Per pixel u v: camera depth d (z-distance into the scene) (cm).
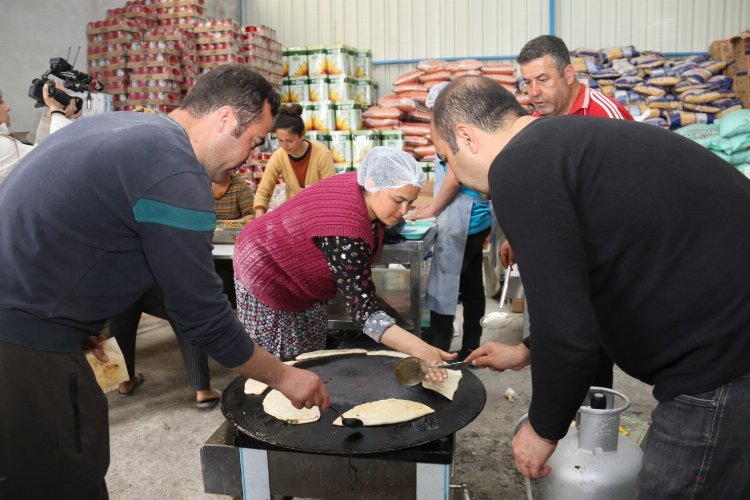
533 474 112
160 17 517
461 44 657
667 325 100
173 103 497
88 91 331
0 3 450
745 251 97
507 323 186
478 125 114
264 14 692
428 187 463
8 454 112
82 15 511
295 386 125
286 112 354
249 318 204
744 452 100
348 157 534
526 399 289
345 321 276
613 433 145
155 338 393
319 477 128
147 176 108
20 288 110
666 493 105
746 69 542
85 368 121
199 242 111
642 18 621
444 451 121
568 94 241
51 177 109
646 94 570
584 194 99
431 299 314
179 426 272
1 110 314
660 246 98
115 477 231
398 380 151
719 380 97
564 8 633
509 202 98
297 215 179
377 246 189
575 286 95
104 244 111
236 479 134
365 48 675
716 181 100
